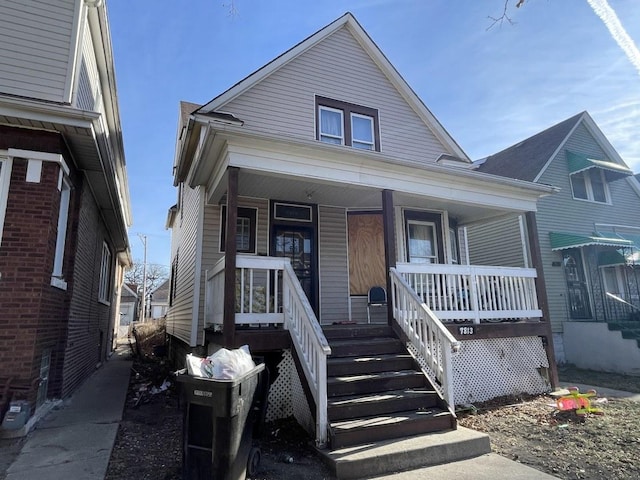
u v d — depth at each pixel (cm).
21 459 396
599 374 1038
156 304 5100
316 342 467
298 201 859
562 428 534
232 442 328
